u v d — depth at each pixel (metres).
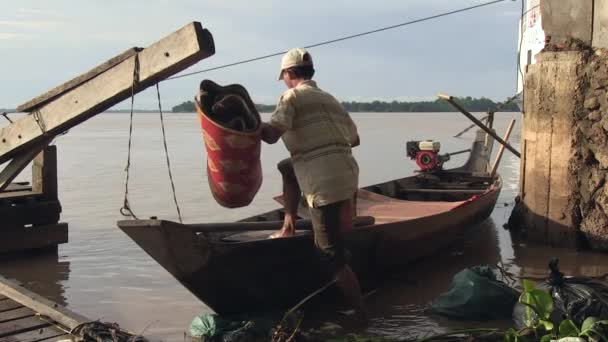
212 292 5.66
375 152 30.28
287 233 6.11
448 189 11.69
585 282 5.54
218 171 5.07
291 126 5.32
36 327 5.12
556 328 4.88
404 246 7.48
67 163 25.41
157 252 5.28
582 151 8.71
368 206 9.33
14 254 9.10
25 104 7.56
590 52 8.70
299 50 5.58
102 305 6.81
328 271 6.34
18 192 9.33
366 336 5.62
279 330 5.37
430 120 123.38
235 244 5.46
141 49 6.48
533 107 9.21
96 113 7.30
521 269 7.95
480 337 5.10
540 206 9.23
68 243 10.01
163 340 5.69
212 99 5.10
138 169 22.73
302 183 5.48
